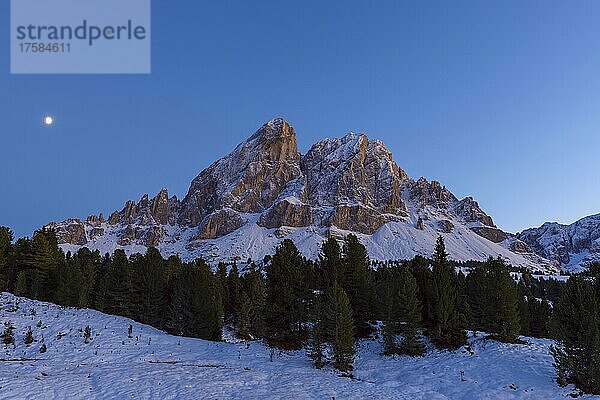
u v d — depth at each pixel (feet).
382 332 145.89
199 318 169.48
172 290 206.80
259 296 201.05
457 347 139.54
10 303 183.11
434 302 150.30
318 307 134.82
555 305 115.44
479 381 112.78
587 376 103.71
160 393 89.97
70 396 84.84
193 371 108.47
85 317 172.24
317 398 93.56
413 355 138.31
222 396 90.48
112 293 203.82
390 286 151.43
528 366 120.37
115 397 86.48
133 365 114.93
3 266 225.56
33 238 224.33
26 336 137.18
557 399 99.91
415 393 103.45
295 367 123.85
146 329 167.32
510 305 143.33
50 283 217.77
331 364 129.29
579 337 104.63
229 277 271.90
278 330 155.74
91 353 129.59
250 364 125.08
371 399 95.96
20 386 85.81
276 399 89.76
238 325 215.92
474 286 182.09
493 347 136.46
